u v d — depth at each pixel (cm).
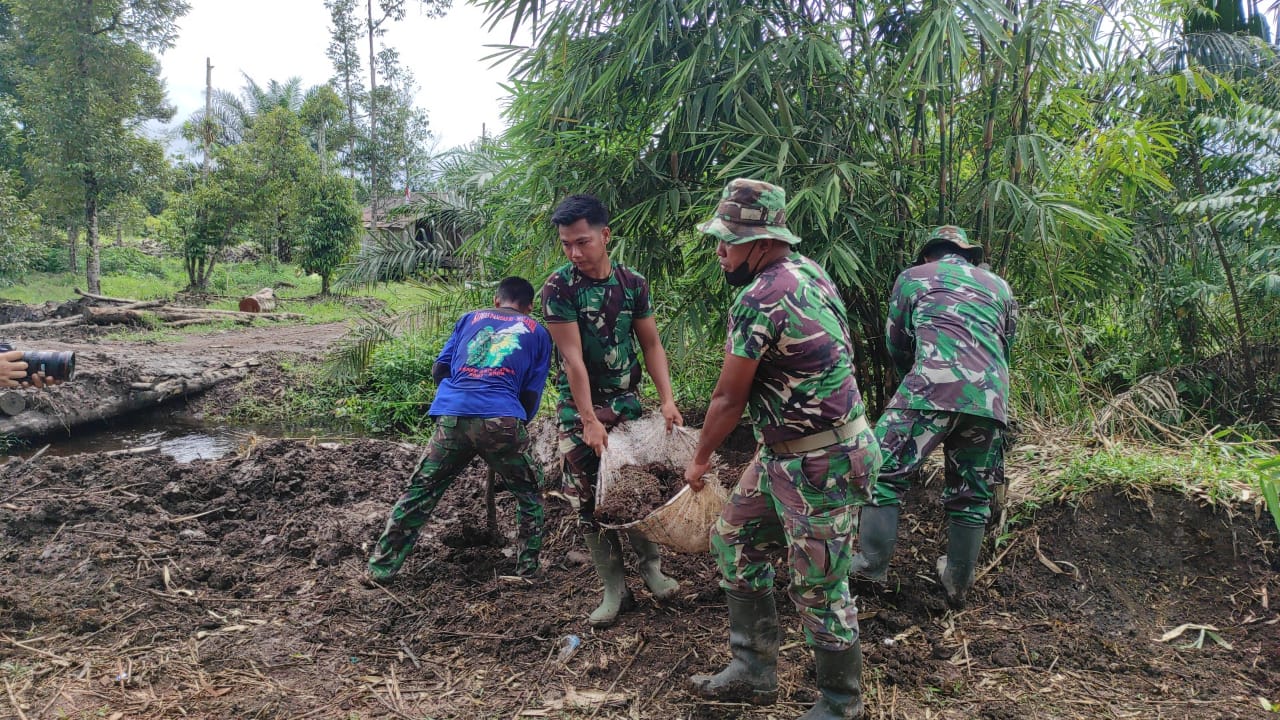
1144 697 262
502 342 340
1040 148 371
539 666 285
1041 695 263
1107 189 480
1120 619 310
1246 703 258
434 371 356
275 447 554
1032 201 349
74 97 1730
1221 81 440
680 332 406
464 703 263
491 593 341
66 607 323
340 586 354
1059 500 358
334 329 1463
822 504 220
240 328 1452
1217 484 345
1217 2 544
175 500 462
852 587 327
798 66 374
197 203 1997
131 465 524
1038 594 322
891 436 303
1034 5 384
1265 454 387
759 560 244
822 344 213
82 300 1462
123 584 348
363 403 884
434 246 761
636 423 309
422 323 732
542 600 336
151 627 313
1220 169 487
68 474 505
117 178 1783
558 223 281
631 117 414
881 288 395
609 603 313
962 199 374
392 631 313
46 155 1739
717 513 261
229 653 296
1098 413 455
